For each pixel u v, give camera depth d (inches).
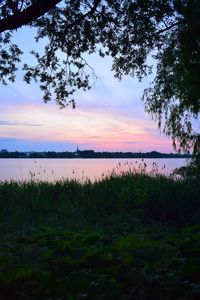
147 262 200.1
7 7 302.8
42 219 429.1
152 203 446.0
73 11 364.5
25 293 178.5
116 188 509.0
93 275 180.5
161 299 168.4
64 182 552.1
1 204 464.1
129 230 378.3
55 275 195.2
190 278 178.9
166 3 319.0
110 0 346.6
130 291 177.5
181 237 241.1
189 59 446.6
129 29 372.5
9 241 306.0
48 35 387.9
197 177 542.9
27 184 543.5
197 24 341.7
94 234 293.3
